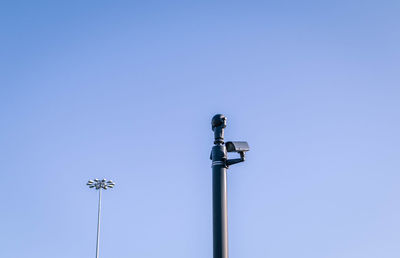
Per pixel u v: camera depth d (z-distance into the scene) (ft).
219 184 27.17
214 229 26.23
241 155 28.02
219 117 28.86
